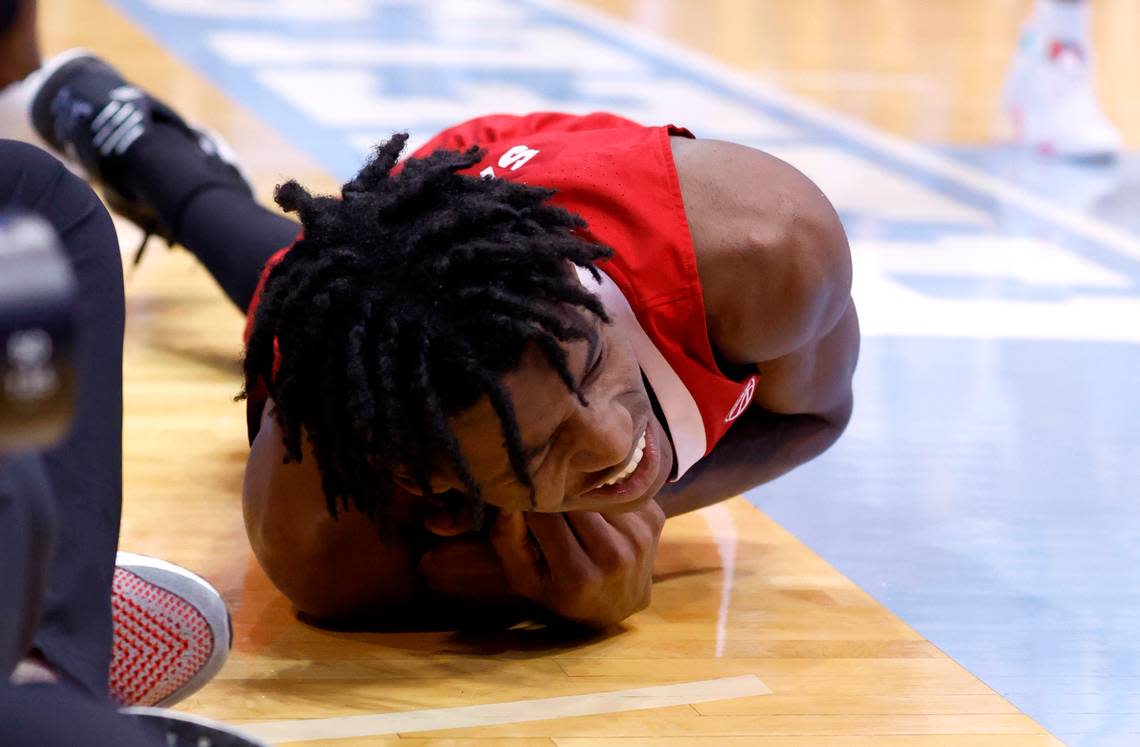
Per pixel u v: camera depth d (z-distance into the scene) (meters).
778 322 2.52
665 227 2.47
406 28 10.84
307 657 2.58
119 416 2.00
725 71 9.45
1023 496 3.49
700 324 2.47
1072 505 3.44
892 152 7.32
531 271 2.07
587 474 2.23
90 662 1.82
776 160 2.63
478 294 2.04
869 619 2.81
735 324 2.52
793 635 2.72
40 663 1.75
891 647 2.68
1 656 1.49
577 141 2.72
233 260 3.75
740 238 2.48
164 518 3.21
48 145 4.39
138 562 2.15
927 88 9.10
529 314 2.04
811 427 3.05
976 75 9.60
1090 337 4.69
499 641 2.68
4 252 0.93
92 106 4.12
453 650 2.63
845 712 2.39
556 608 2.62
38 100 4.30
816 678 2.53
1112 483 3.58
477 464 2.12
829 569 3.06
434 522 2.51
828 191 6.50
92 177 4.20
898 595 2.94
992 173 6.93
